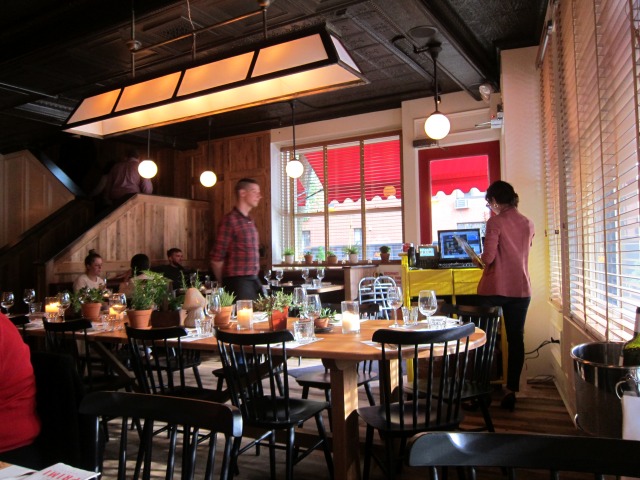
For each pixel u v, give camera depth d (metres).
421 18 4.45
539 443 0.92
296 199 8.55
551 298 4.65
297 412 2.53
